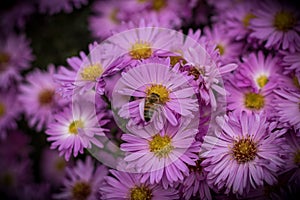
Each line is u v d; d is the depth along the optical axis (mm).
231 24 365
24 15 478
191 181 280
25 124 464
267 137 284
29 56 467
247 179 281
